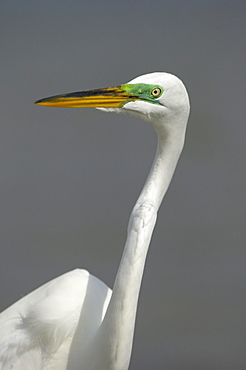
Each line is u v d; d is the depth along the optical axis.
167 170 5.38
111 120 13.91
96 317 5.90
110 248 11.04
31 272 10.52
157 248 11.01
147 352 9.13
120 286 5.01
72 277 6.11
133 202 11.91
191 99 14.65
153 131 13.55
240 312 9.83
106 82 15.29
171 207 11.87
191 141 13.49
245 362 8.98
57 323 5.71
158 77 5.20
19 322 5.92
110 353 5.22
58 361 5.77
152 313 9.81
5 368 5.80
